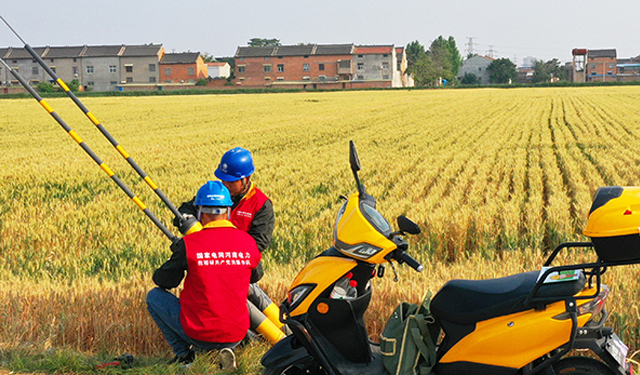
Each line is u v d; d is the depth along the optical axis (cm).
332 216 1064
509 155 2028
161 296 498
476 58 16188
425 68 14000
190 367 486
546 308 362
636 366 504
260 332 532
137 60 12050
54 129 3656
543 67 15512
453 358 383
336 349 415
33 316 582
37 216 1162
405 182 1511
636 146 2228
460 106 5478
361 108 5353
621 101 5684
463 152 2177
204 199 462
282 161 2028
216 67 13450
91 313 579
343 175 1683
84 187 1545
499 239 1003
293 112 4978
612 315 539
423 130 3212
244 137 3000
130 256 890
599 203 352
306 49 12212
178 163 2039
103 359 521
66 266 845
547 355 381
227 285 459
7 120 4419
